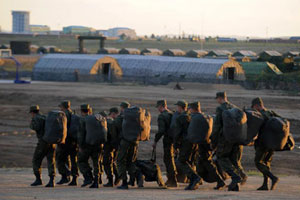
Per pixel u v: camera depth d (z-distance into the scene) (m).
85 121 23.47
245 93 115.75
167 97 106.44
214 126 20.98
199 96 108.94
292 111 82.81
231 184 20.98
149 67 164.12
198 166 22.50
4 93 111.50
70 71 164.88
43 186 24.70
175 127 22.05
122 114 23.28
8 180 28.55
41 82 155.38
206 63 154.88
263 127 21.27
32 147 54.94
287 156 45.94
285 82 128.62
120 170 22.48
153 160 23.42
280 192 19.78
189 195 17.61
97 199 16.19
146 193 18.78
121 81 161.25
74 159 25.66
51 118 23.94
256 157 21.89
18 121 74.62
